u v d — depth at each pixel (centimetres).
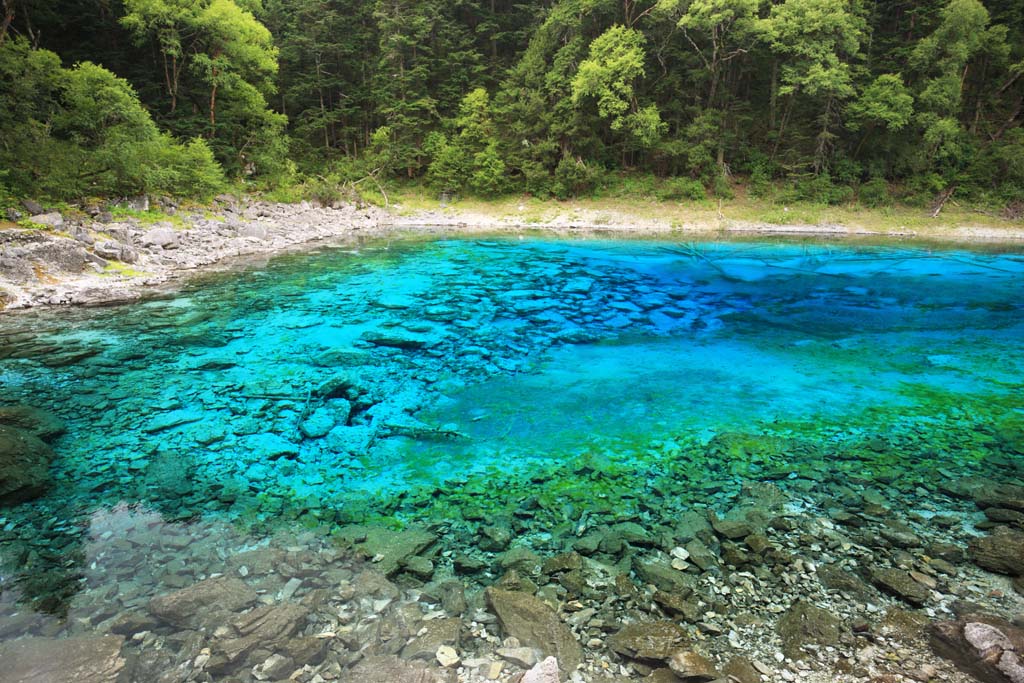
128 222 1686
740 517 454
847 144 3075
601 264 1736
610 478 521
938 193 2852
